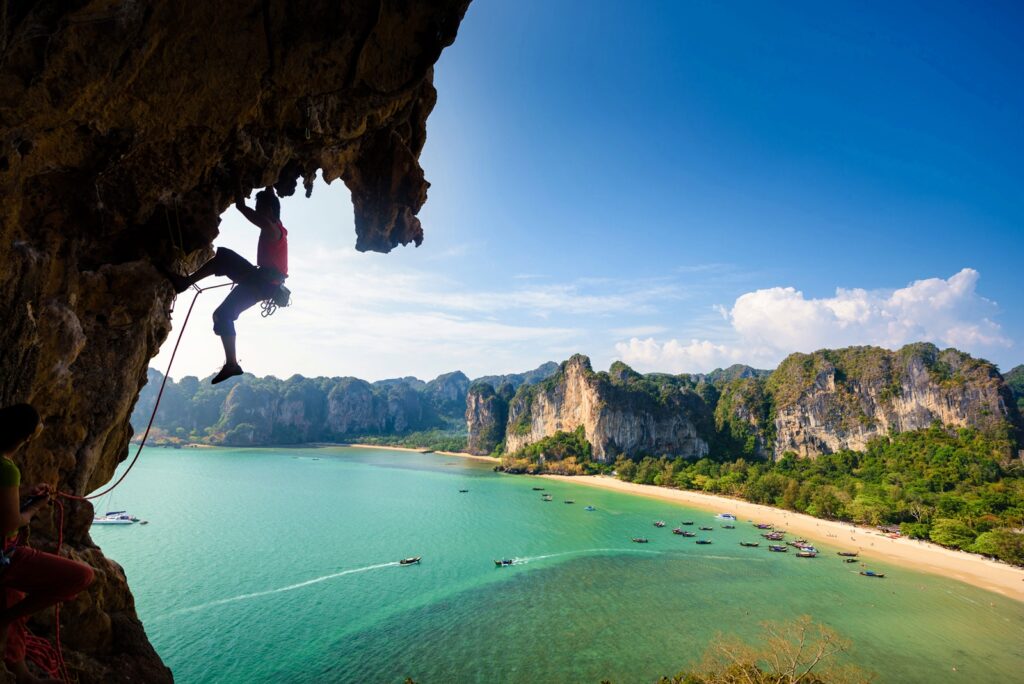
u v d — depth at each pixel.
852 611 48.09
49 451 7.07
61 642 7.00
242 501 105.62
